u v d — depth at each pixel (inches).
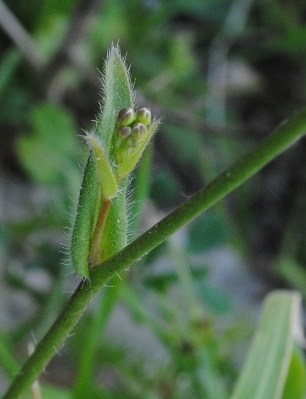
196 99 19.3
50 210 12.4
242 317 12.5
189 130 18.9
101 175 4.5
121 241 4.7
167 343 9.3
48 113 12.4
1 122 15.8
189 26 20.5
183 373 9.7
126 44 17.5
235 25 19.6
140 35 17.8
